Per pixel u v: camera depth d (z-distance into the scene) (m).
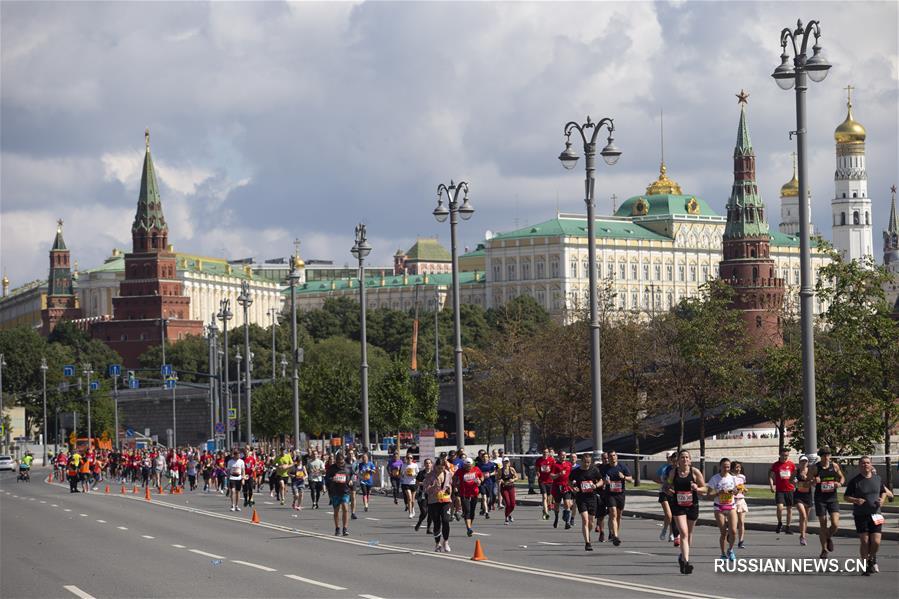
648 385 132.75
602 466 60.06
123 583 48.75
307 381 194.00
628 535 65.75
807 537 62.78
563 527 72.31
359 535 69.00
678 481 47.75
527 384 158.00
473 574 49.09
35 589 47.50
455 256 100.25
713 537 63.88
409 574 49.53
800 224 60.34
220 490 129.62
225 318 194.62
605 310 143.00
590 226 79.94
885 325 94.00
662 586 44.25
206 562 55.78
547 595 42.41
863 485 46.94
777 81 61.25
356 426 189.12
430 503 58.75
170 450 149.00
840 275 95.81
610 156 80.12
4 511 98.88
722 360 128.25
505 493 76.56
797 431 96.25
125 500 113.38
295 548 61.72
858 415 94.88
